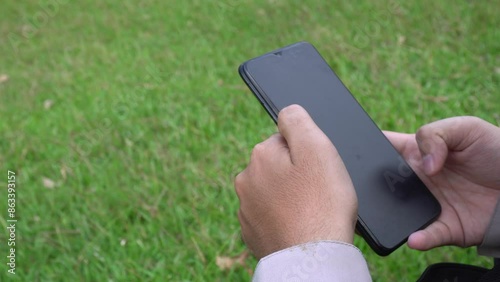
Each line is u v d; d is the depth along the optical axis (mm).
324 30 3625
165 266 2217
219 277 2168
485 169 1342
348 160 1295
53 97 3330
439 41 3408
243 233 1096
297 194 979
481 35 3410
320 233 938
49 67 3633
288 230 971
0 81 3531
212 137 2861
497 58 3273
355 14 3738
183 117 3025
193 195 2525
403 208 1269
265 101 1304
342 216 953
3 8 4316
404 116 2854
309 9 3850
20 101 3328
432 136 1311
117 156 2795
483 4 3648
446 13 3605
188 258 2254
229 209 2445
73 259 2289
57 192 2592
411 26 3561
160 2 4168
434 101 2967
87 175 2688
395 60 3266
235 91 3156
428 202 1289
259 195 1027
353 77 3176
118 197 2531
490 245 1292
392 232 1246
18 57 3793
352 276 913
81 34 3949
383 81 3143
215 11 3973
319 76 1357
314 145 993
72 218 2473
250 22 3811
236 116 2994
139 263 2256
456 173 1384
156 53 3617
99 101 3199
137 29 3908
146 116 3066
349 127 1323
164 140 2881
